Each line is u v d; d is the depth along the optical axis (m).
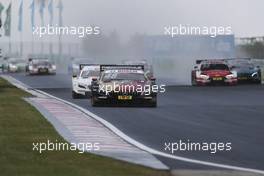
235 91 105.75
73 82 89.81
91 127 50.84
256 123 56.88
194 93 100.69
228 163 35.66
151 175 30.36
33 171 30.61
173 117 61.94
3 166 31.78
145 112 66.88
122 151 38.75
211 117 62.28
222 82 121.69
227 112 67.88
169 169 32.31
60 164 32.69
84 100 85.56
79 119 56.47
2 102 71.00
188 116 63.12
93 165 32.59
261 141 44.81
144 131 50.31
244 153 39.53
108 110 68.69
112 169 31.53
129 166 32.47
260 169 33.66
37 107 67.56
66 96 94.06
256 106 76.00
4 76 178.12
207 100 85.81
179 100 85.88
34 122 50.97
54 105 71.19
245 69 129.12
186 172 31.83
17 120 52.09
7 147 37.62
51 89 112.62
